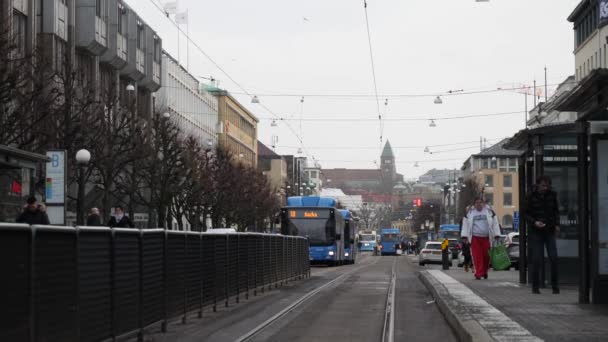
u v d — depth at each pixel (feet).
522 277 79.77
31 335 29.27
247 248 75.87
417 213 529.45
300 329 53.57
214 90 393.29
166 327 49.14
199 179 202.69
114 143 142.41
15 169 86.79
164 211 177.58
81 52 185.16
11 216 109.60
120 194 183.93
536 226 65.31
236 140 426.51
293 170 569.64
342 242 207.41
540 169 72.59
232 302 69.97
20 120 105.91
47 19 163.32
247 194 275.39
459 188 466.29
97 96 165.17
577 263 73.82
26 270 28.96
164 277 48.11
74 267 33.78
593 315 49.26
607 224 54.29
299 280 115.03
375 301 75.77
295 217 187.32
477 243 88.53
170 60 298.76
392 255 437.99
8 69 106.83
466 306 55.36
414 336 49.21
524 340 37.78
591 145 53.72
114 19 197.47
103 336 37.42
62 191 96.78
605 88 52.85
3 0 120.37
